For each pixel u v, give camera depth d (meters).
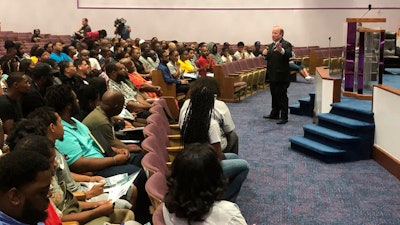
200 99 3.36
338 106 5.76
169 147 3.85
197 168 1.73
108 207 2.67
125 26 14.23
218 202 1.81
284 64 7.18
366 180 4.59
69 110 3.42
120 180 3.10
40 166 1.65
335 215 3.76
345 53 6.53
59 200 2.54
